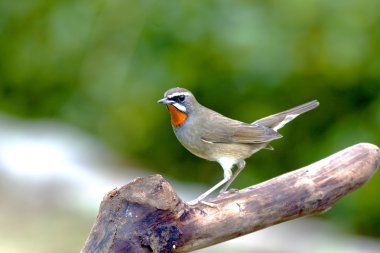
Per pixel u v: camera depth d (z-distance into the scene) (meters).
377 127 14.52
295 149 15.22
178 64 15.38
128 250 7.17
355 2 14.48
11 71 17.28
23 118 17.50
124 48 15.80
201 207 7.45
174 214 7.27
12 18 17.23
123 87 15.76
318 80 15.01
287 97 15.16
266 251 12.38
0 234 12.07
